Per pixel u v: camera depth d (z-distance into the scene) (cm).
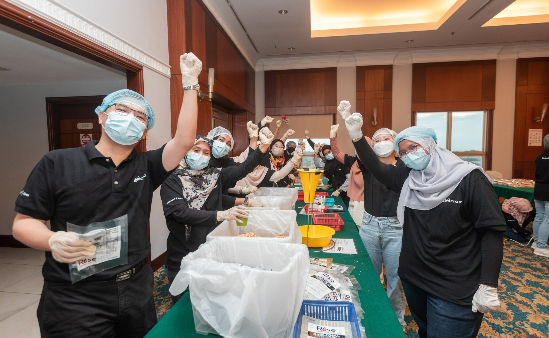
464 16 430
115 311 101
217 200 163
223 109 539
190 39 311
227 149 180
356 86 610
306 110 632
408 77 601
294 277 79
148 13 264
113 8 220
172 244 149
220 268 77
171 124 302
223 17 412
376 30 514
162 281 258
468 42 538
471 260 108
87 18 194
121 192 101
